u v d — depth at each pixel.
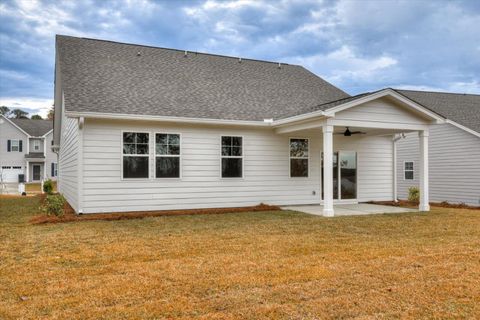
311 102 15.66
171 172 12.16
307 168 14.39
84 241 7.23
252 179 13.41
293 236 7.79
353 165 15.42
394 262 5.65
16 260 5.78
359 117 11.40
